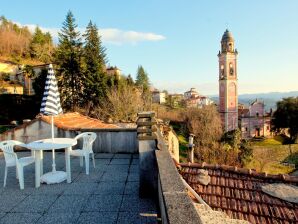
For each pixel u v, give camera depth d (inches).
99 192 214.1
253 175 323.9
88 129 373.7
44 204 192.1
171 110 2208.4
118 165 301.3
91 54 1515.7
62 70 1444.4
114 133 370.0
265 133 2393.0
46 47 2871.6
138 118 197.2
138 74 2915.8
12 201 198.5
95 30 1612.9
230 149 1318.9
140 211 176.9
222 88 2571.4
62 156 346.6
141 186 199.0
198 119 1716.3
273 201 269.3
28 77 2114.9
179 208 92.9
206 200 276.2
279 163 1433.3
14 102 1492.4
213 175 325.4
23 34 3326.8
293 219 242.8
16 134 389.1
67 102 1443.2
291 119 2052.2
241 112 2623.0
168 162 158.1
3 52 2733.8
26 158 243.3
